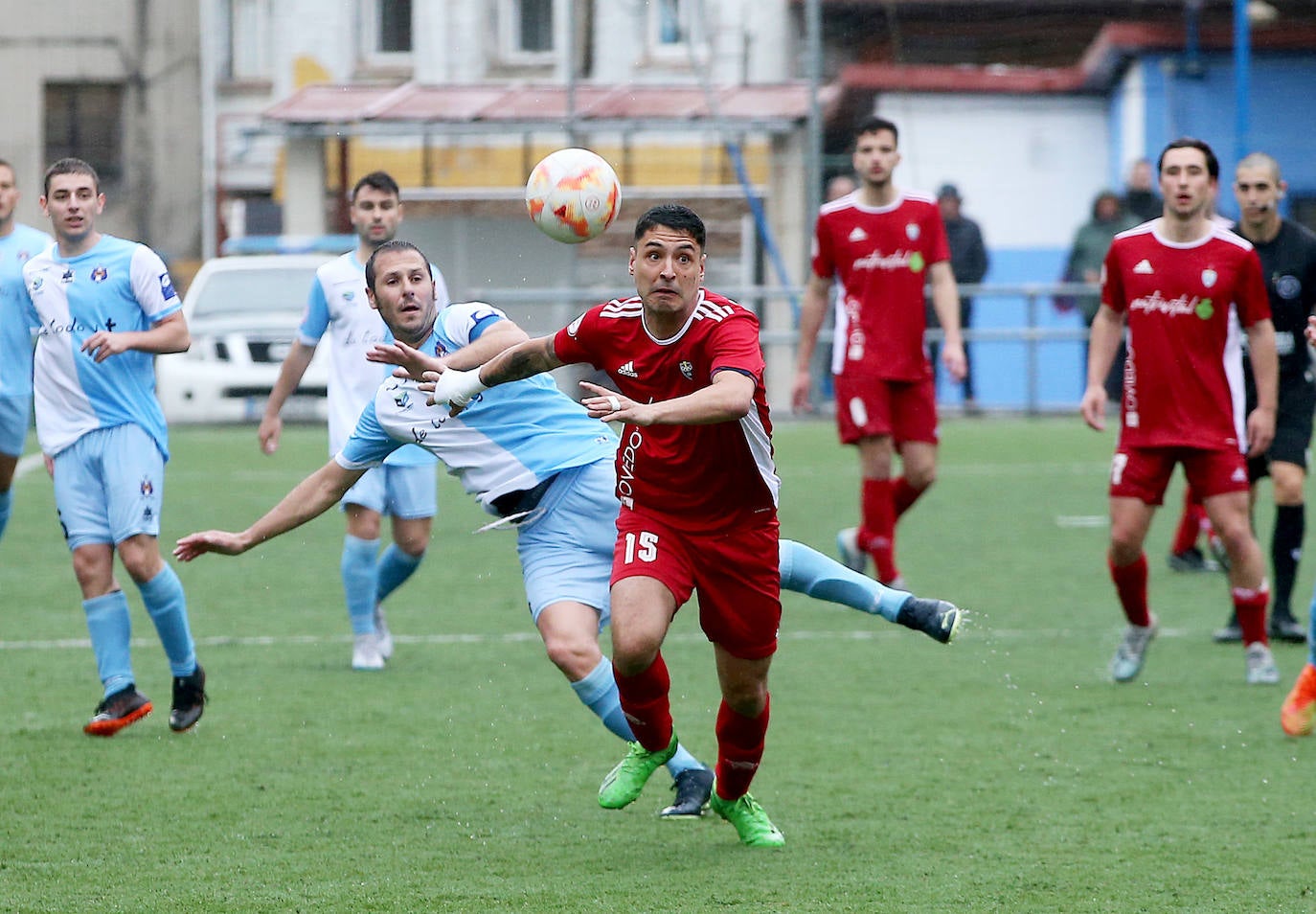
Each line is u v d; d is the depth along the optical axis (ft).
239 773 49.14
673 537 40.63
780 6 181.37
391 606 80.38
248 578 88.12
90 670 64.54
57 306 54.03
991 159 185.16
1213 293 58.85
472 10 188.03
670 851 41.60
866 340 77.77
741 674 41.04
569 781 48.73
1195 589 84.17
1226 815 44.70
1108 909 36.68
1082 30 199.41
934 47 200.44
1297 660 66.85
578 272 178.29
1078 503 112.57
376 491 64.69
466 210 184.96
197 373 156.25
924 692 60.90
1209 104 183.11
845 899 37.42
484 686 62.13
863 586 44.09
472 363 44.50
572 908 36.68
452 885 38.47
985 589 82.84
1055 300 156.87
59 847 41.55
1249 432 61.93
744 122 173.17
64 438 54.13
